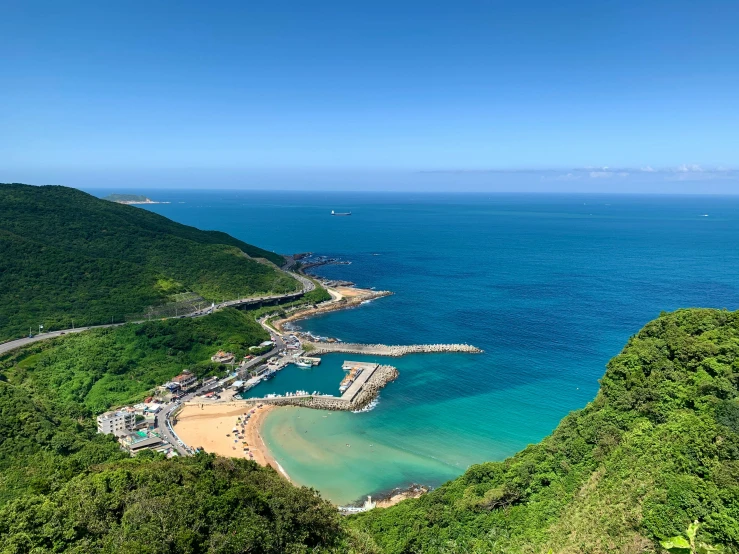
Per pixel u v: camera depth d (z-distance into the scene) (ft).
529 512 222.69
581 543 176.96
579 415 274.57
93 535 161.58
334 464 350.02
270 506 183.11
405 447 371.97
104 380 447.83
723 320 262.47
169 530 155.94
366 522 252.83
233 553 155.43
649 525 164.45
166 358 505.66
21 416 310.24
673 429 202.18
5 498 223.51
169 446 364.58
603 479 208.13
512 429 393.29
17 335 490.90
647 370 262.88
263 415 423.23
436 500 257.96
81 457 283.38
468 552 209.46
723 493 158.20
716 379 216.54
